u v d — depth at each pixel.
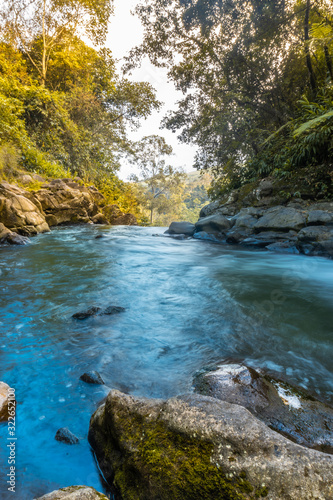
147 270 5.04
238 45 11.77
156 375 1.97
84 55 16.86
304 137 8.30
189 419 1.24
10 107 10.69
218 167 13.93
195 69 12.77
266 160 10.53
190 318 2.97
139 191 30.86
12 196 8.12
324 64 10.79
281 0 10.47
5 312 2.96
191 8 11.64
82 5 15.40
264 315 3.10
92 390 1.80
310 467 1.02
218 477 1.03
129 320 2.86
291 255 6.58
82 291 3.69
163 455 1.15
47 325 2.69
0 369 1.99
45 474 1.27
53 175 12.50
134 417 1.35
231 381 1.72
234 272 5.08
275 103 12.30
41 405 1.66
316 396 1.80
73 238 8.23
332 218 6.55
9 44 14.84
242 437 1.13
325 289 4.09
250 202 9.41
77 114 16.84
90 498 1.02
